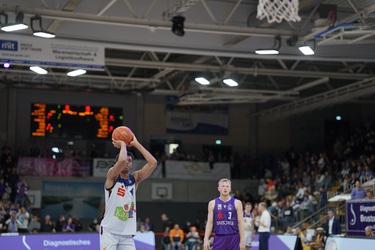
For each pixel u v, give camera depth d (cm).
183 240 2830
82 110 3312
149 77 3103
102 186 3195
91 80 2908
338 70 2806
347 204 1919
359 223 1862
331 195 2705
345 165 3020
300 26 1970
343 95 2908
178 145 3556
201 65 2444
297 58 2092
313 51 1950
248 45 2064
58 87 2905
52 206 3095
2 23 1688
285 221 2669
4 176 2914
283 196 3089
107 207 694
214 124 3653
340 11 1977
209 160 3453
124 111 3419
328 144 3784
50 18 1728
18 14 1639
